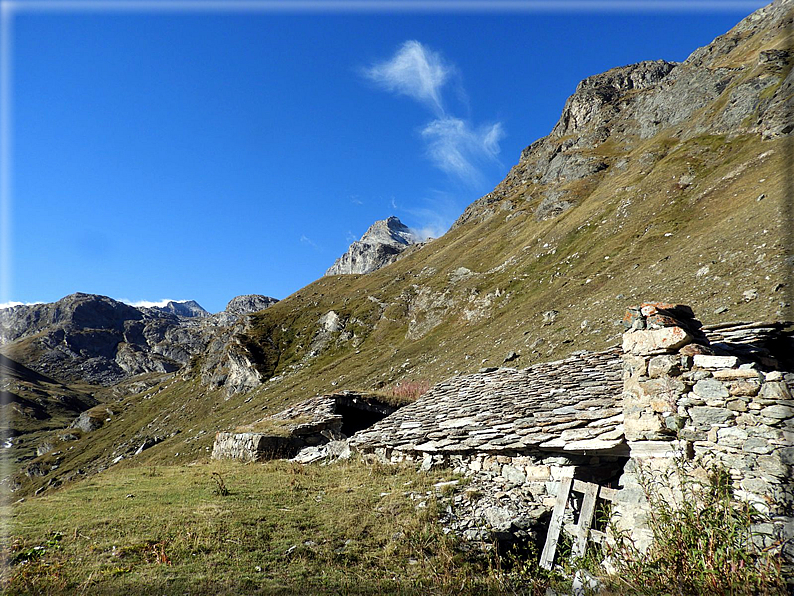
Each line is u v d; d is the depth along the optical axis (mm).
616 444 9539
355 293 155375
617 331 36688
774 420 7109
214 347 157500
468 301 98312
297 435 20250
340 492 12844
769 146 67750
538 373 15609
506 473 11891
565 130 197500
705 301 31969
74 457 120688
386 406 25609
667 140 105562
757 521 6754
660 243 60375
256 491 13219
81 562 8594
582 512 9445
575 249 84812
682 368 8359
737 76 111938
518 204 159375
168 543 9383
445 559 8773
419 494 11750
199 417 117562
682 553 6695
